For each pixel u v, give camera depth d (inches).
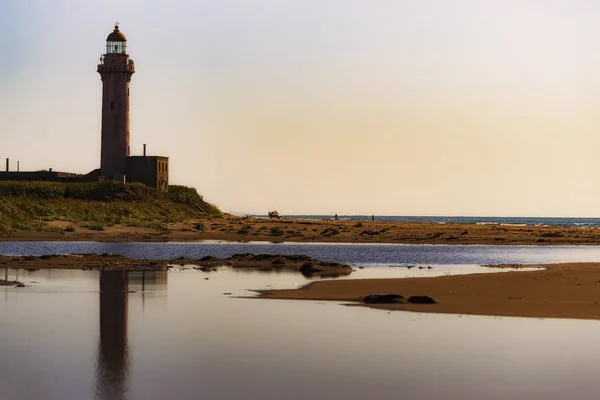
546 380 1145.4
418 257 3486.7
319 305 1787.6
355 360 1255.5
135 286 2165.4
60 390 1091.9
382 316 1631.4
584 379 1151.0
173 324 1546.5
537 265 2950.3
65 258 2977.4
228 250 3907.5
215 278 2390.5
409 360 1256.2
